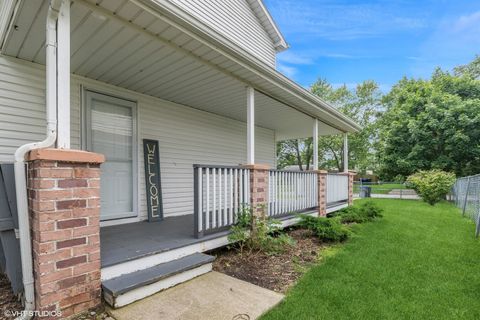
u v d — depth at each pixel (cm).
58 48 220
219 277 298
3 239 229
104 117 442
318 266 345
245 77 414
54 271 206
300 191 567
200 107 597
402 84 2302
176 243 322
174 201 550
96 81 430
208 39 311
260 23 827
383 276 315
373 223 660
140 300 242
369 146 2305
